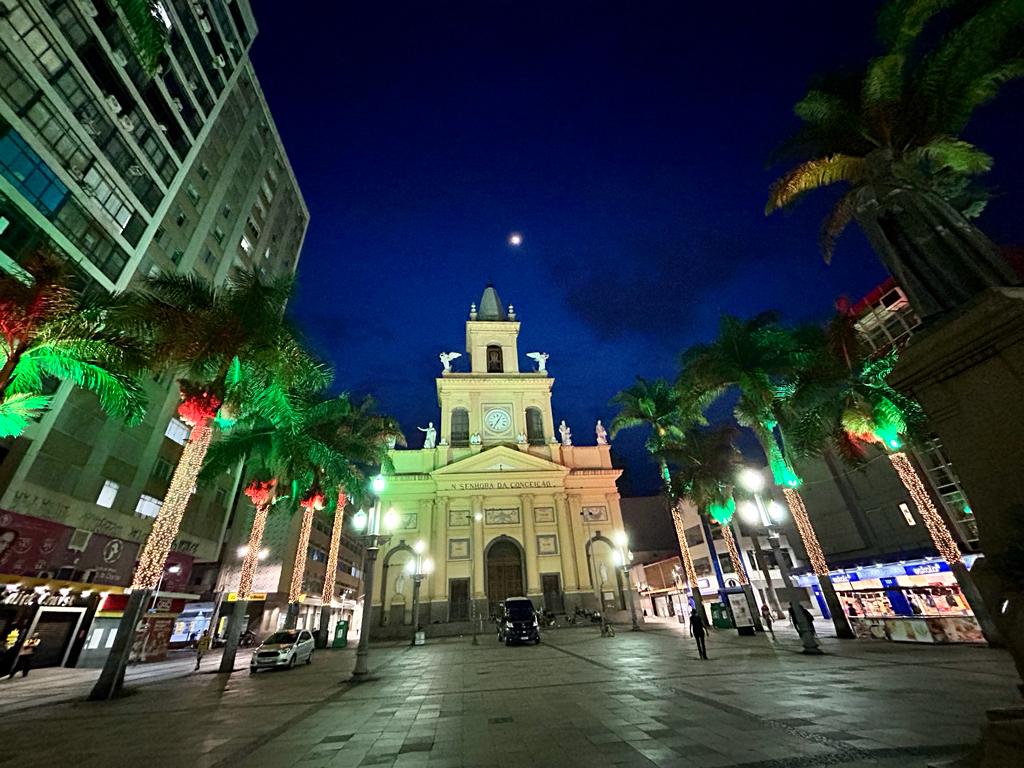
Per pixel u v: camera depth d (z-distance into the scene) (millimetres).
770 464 21766
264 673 17969
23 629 20484
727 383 22406
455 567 44031
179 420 29500
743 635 23141
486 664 17438
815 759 5266
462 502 46875
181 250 29969
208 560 32750
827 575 19781
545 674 13859
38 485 20906
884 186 5852
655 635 26641
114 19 23188
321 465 23578
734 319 21531
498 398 53406
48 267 12133
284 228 43438
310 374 18641
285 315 17859
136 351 13484
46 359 12320
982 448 4141
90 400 23500
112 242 23859
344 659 22375
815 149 14742
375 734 7797
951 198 11664
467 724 8141
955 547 15828
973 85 10414
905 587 17141
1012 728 3457
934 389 4621
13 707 11914
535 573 43969
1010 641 3660
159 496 27828
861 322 24734
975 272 4770
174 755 7066
